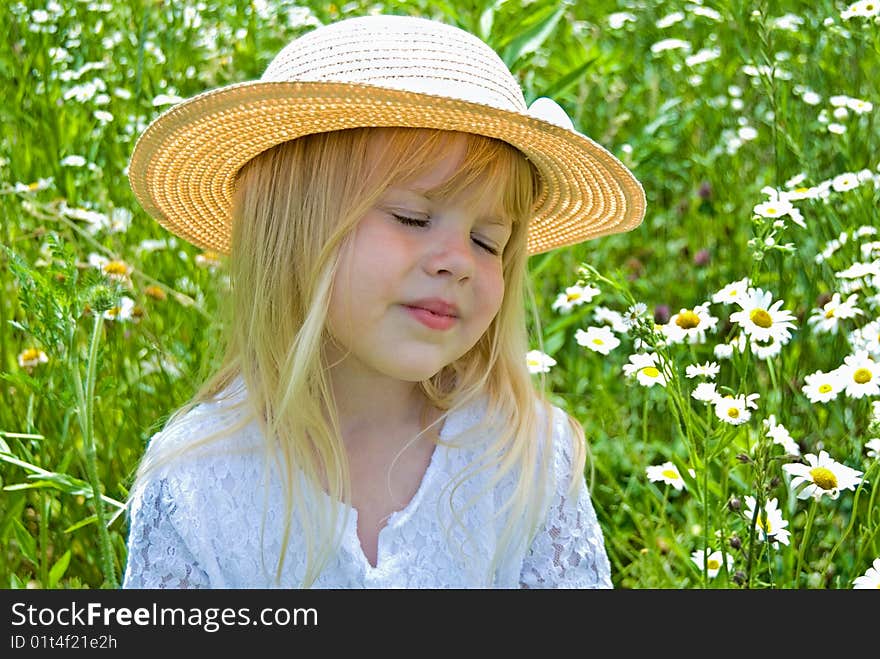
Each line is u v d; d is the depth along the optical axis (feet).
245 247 5.14
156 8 11.88
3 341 7.91
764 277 8.72
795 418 7.64
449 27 4.98
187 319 8.41
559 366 9.30
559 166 5.30
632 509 6.88
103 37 11.93
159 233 9.25
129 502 5.75
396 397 5.19
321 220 4.83
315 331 4.75
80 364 6.42
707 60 11.76
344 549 4.96
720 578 6.19
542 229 6.05
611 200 5.62
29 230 9.18
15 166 9.82
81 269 8.19
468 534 5.15
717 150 11.05
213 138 5.08
